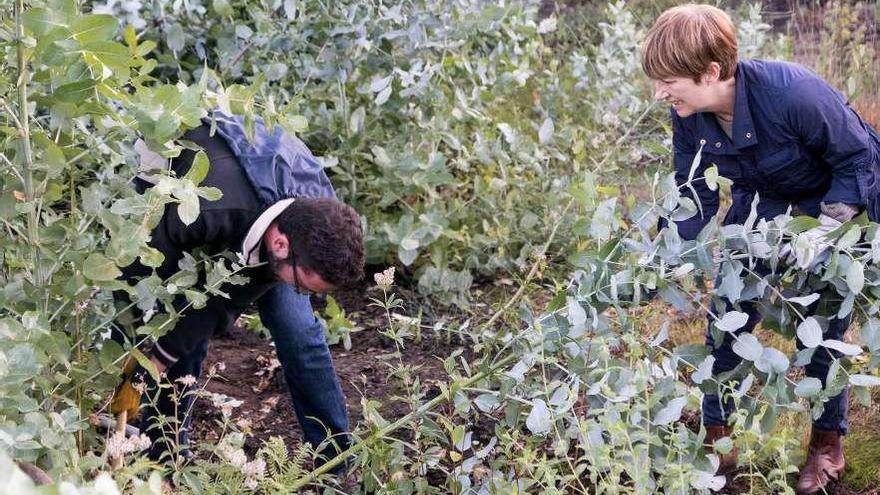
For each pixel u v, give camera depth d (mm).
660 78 2914
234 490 2807
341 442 3359
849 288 2672
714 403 3414
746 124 2912
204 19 4953
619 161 5352
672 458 2643
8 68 2619
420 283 4496
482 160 4816
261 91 4312
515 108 5891
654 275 2682
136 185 3051
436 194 4723
